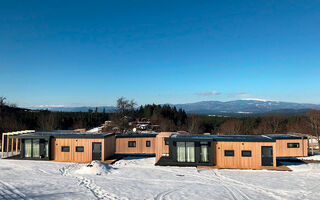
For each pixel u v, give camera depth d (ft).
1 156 74.84
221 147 62.59
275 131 170.09
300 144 77.97
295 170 57.98
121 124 135.85
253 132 173.47
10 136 69.21
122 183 43.73
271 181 46.68
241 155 61.57
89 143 68.28
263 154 61.46
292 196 37.58
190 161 63.05
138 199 34.68
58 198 33.60
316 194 38.42
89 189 39.19
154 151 86.74
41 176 48.85
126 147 85.40
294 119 179.52
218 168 59.82
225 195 37.65
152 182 45.37
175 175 51.49
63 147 69.10
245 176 51.26
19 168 56.95
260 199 35.96
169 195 36.96
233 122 181.98
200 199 35.24
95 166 54.24
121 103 146.92
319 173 54.44
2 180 44.24
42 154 68.80
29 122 158.40
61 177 48.19
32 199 32.78
